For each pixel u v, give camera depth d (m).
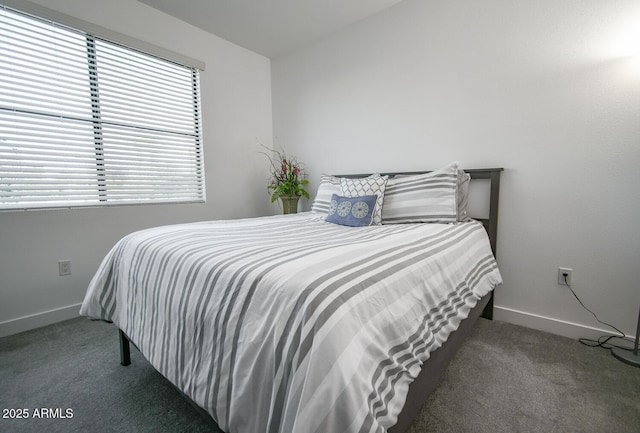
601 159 1.53
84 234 2.03
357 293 0.66
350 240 1.20
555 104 1.65
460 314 1.09
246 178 3.04
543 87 1.68
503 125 1.82
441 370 0.96
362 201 1.87
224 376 0.72
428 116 2.13
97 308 1.33
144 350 1.06
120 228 2.20
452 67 2.00
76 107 1.97
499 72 1.82
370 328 0.63
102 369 1.39
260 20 2.46
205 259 0.91
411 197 1.86
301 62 2.93
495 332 1.72
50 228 1.89
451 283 1.08
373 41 2.38
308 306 0.60
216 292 0.80
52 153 1.88
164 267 1.02
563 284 1.68
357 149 2.57
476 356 1.46
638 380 1.26
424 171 2.17
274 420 0.59
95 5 1.98
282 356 0.60
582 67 1.56
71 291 1.98
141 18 2.21
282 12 2.34
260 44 2.87
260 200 3.19
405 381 0.70
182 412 1.11
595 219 1.57
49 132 1.87
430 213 1.76
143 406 1.15
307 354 0.55
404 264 0.88
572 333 1.65
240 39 2.77
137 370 1.38
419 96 2.17
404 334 0.73
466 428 1.01
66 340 1.67
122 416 1.09
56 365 1.42
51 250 1.90
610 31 1.47
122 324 1.24
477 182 1.95
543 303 1.75
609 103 1.50
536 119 1.71
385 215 1.92
